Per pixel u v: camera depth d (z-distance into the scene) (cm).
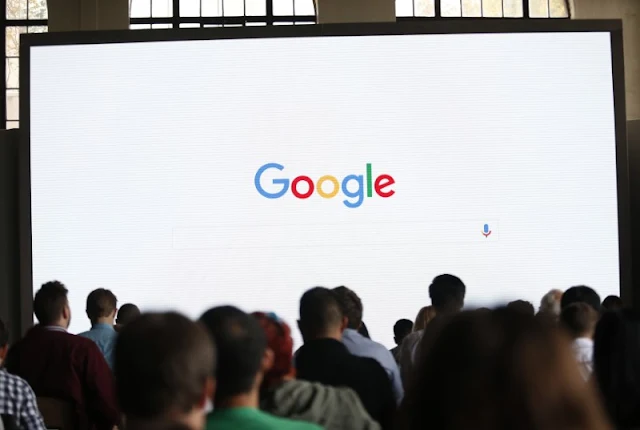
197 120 739
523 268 741
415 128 741
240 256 735
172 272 734
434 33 743
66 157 739
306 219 738
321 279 735
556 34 746
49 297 405
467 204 742
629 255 740
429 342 106
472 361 96
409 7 1125
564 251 743
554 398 92
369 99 741
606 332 235
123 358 129
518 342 96
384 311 736
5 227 766
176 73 741
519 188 743
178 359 128
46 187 738
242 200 738
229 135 739
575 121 745
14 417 274
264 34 739
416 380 103
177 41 740
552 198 744
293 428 166
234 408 168
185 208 736
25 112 738
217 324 170
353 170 740
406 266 738
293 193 738
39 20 1113
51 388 396
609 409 229
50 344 400
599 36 747
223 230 736
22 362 398
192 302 734
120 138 740
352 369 281
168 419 128
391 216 739
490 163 743
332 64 741
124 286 734
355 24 740
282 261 736
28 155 737
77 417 400
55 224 736
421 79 743
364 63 741
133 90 740
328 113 741
